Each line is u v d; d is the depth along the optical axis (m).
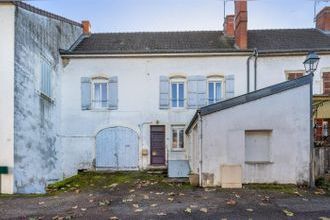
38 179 14.67
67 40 19.41
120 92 18.94
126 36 21.66
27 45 13.68
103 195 11.10
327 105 14.61
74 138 18.78
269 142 12.03
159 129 19.00
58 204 9.57
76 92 18.97
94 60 19.03
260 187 11.40
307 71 13.84
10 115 12.21
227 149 11.91
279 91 12.03
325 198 9.86
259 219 7.69
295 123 11.99
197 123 12.85
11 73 12.30
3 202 10.00
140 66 18.98
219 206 8.88
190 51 18.66
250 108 12.01
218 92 18.97
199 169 12.27
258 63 18.77
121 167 18.70
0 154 12.12
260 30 22.19
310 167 11.88
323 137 15.26
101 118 18.88
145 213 8.25
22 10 13.20
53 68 17.30
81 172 18.31
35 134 14.48
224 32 21.62
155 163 18.86
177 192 11.07
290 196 10.09
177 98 19.03
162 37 21.42
